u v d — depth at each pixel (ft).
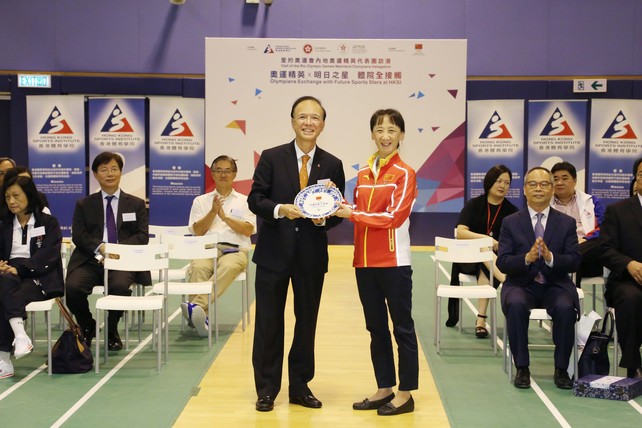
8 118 40.75
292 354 14.40
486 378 16.38
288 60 37.29
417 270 31.76
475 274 20.48
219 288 20.66
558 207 21.22
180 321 22.52
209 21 39.24
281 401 14.69
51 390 15.31
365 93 37.45
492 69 39.01
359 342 19.65
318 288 14.05
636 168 17.08
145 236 19.29
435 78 37.32
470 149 37.81
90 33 39.17
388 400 14.26
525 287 16.33
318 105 13.71
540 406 14.39
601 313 23.68
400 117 13.52
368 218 12.96
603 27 38.63
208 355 18.22
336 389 15.56
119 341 18.88
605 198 37.32
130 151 38.09
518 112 37.45
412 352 13.80
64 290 17.98
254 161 37.63
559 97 38.78
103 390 15.31
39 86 38.91
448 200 37.96
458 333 20.81
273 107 37.42
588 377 15.53
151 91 39.24
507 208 20.67
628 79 38.52
